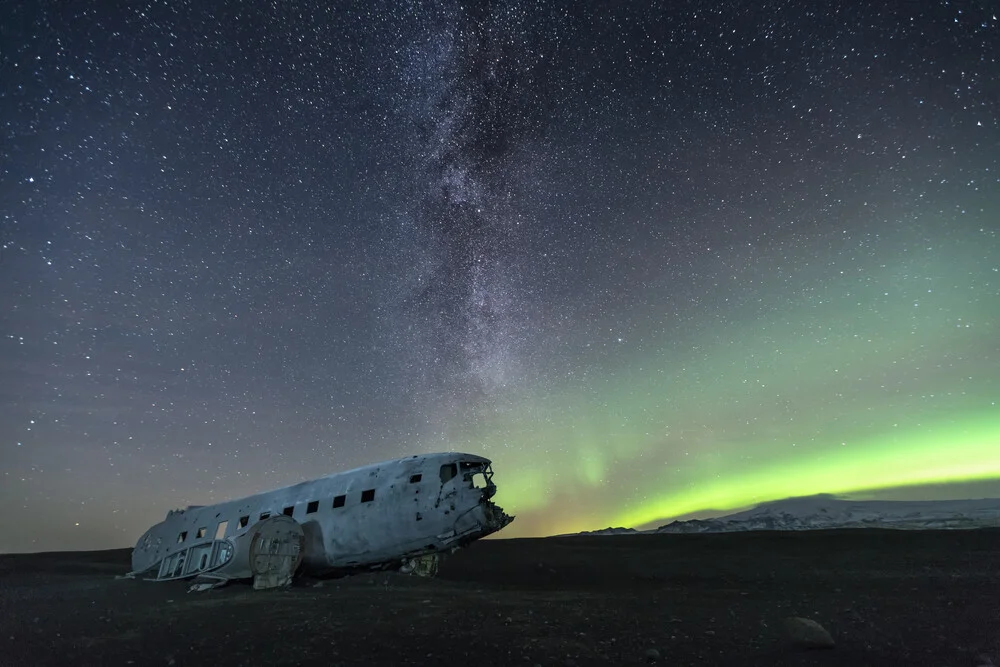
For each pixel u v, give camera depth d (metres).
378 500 20.39
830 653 8.30
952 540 30.81
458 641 9.39
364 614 12.39
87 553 48.00
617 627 10.52
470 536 19.94
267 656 8.53
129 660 8.49
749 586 17.70
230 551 19.72
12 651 9.20
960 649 8.32
